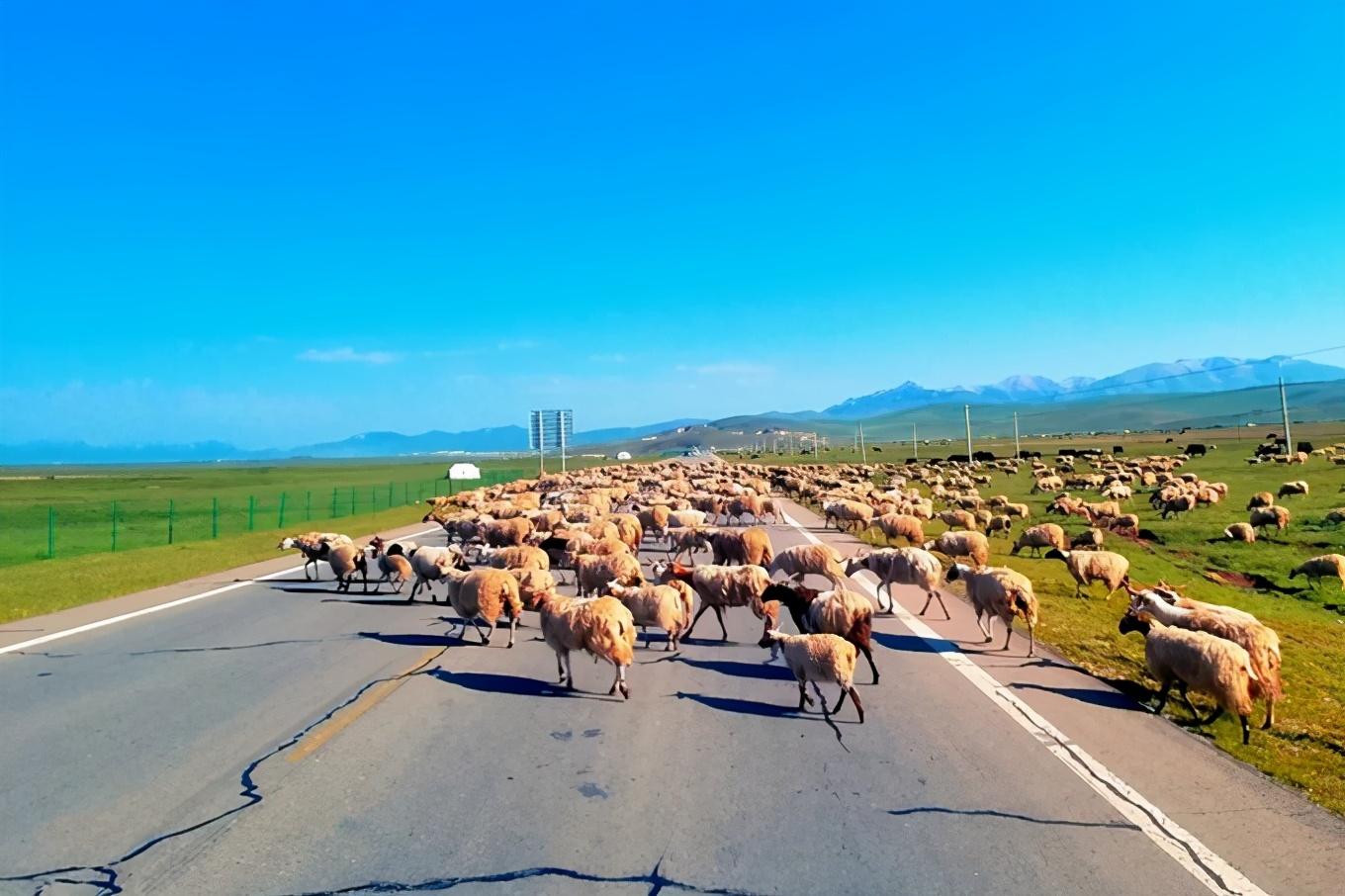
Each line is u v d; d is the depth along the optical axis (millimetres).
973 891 5648
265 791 7395
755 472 79562
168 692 10602
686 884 5727
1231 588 22016
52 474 183875
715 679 11289
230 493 81375
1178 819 6777
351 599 17938
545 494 47469
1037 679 11156
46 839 6477
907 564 15898
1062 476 62719
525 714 9680
